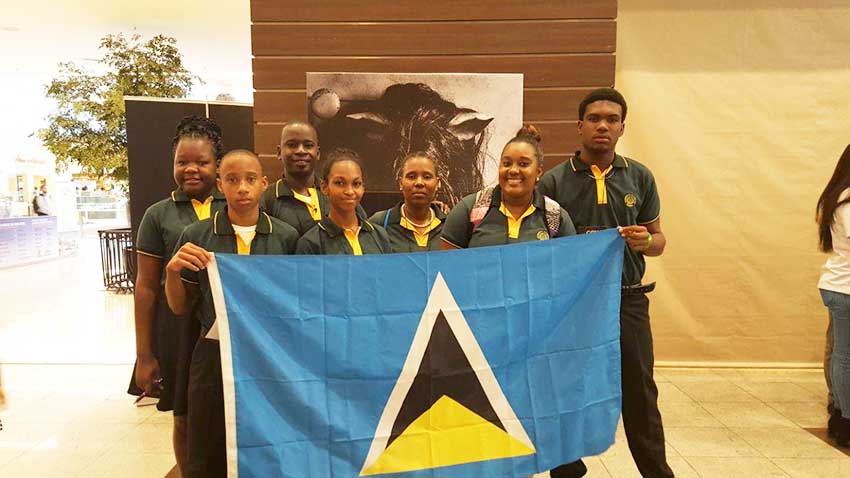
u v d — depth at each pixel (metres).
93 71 7.09
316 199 2.50
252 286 1.70
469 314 1.87
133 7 5.82
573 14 3.55
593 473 2.69
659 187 4.20
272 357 1.68
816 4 4.05
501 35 3.58
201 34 6.76
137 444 3.04
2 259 9.54
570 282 1.99
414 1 3.58
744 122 4.14
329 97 3.55
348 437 1.73
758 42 4.09
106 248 7.55
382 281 1.81
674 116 4.16
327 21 3.61
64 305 6.58
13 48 7.44
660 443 2.21
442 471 1.81
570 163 2.32
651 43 4.12
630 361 2.19
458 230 2.20
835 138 4.13
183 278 1.78
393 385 1.79
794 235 4.20
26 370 4.27
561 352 1.97
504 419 1.88
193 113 4.09
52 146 6.85
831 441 3.02
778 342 4.27
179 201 2.22
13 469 2.75
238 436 1.63
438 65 3.62
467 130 3.57
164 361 2.25
